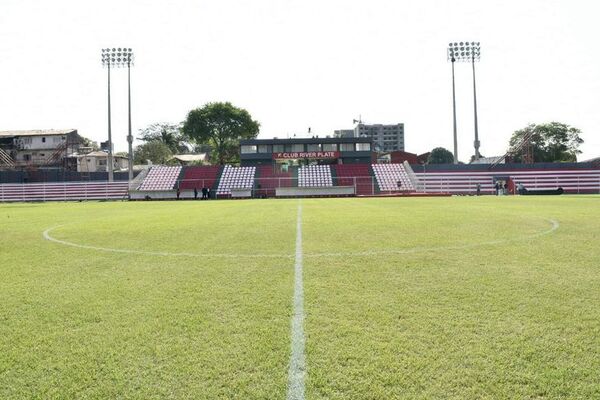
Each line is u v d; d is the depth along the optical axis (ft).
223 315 15.71
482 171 167.02
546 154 253.44
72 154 223.30
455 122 176.65
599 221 45.14
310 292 18.49
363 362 11.79
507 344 12.73
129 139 164.35
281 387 10.62
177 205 105.19
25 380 11.24
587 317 14.83
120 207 98.78
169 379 11.09
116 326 14.79
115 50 165.89
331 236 35.91
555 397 10.09
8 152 212.84
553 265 23.13
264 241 33.78
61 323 15.21
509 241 31.76
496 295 17.53
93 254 29.37
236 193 160.56
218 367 11.66
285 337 13.52
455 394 10.22
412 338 13.28
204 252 29.19
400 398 10.09
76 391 10.66
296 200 125.08
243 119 264.93
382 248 29.35
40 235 40.73
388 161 242.78
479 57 176.65
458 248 28.91
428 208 71.41
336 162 188.44
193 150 367.04
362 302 16.90
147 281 21.13
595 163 164.96
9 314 16.31
